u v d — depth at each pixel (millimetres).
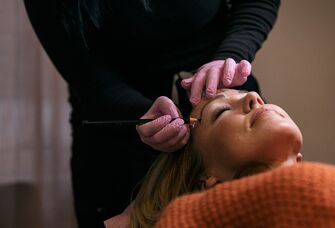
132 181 1150
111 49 1126
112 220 911
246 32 1075
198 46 1131
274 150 727
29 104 1804
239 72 877
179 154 874
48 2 976
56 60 1068
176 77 1111
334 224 533
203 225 612
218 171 801
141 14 1028
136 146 1126
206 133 818
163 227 633
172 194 848
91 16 986
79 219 1278
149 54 1128
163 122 800
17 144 1812
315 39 1932
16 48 1774
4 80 1775
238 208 590
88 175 1220
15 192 1834
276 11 1172
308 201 548
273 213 564
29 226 1850
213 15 1121
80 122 1211
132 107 977
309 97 1938
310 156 1935
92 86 1058
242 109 790
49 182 1838
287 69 1938
